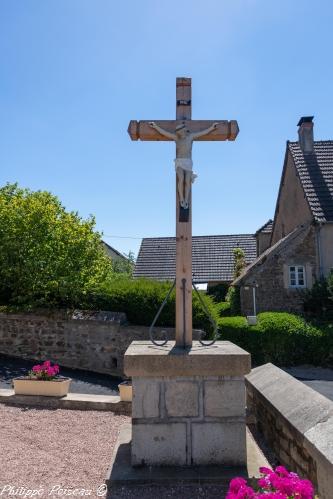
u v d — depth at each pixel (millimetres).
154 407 4172
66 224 13195
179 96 4984
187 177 4762
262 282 16438
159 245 29219
